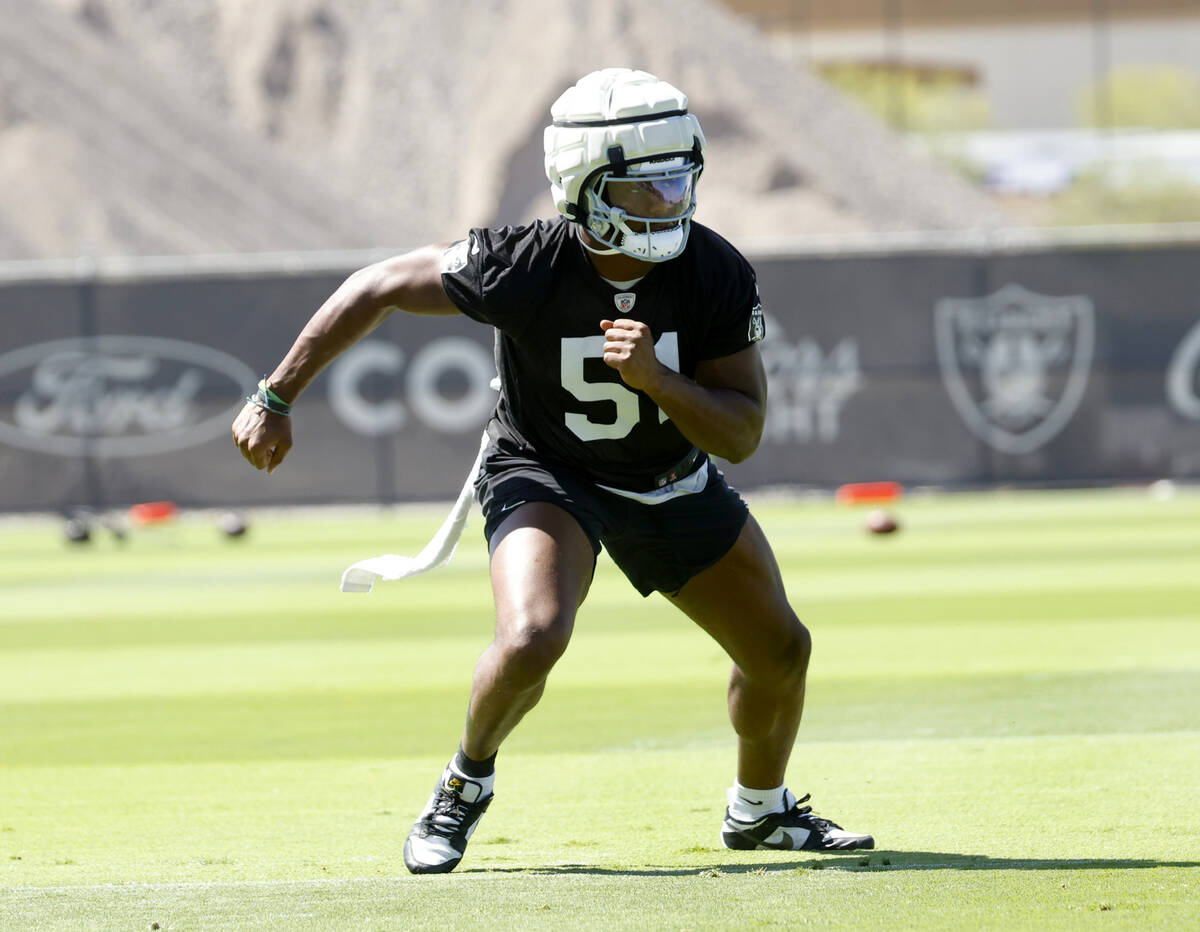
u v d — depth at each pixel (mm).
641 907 13242
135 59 164375
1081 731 22406
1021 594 39406
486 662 14484
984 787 18922
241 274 68875
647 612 38656
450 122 170125
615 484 15484
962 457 69000
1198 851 15336
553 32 172625
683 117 14375
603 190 14352
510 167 166000
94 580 48438
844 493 68875
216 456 68938
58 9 161875
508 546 14922
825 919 12695
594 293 14859
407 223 161125
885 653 30719
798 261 69125
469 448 69125
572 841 16766
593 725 24109
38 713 26562
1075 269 68750
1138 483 68812
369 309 15445
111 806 19188
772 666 15781
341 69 173125
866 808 18016
